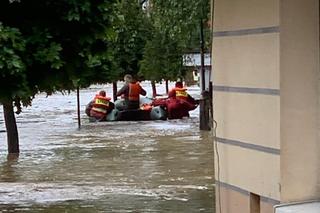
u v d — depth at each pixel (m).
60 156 19.88
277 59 6.87
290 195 6.95
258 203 7.36
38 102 47.97
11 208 11.99
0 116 37.16
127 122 31.44
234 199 7.77
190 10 20.70
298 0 6.88
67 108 41.97
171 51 35.25
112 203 12.17
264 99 7.13
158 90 65.69
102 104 32.03
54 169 17.31
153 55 36.16
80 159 19.09
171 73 36.59
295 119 6.93
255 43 7.26
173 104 32.25
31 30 8.89
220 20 7.92
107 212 11.45
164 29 21.83
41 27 8.94
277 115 6.91
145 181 14.88
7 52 8.34
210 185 13.99
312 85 6.98
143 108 32.53
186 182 14.59
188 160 18.30
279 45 6.85
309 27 6.93
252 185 7.41
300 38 6.91
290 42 6.87
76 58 9.33
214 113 8.13
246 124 7.48
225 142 7.92
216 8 7.99
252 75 7.33
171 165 17.42
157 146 21.78
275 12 6.88
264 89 7.12
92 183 14.79
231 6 7.69
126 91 32.34
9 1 8.52
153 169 16.81
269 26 6.99
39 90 9.66
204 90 27.14
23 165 18.22
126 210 11.53
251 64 7.34
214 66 8.09
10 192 13.65
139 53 37.44
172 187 13.85
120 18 9.60
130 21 35.00
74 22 9.04
